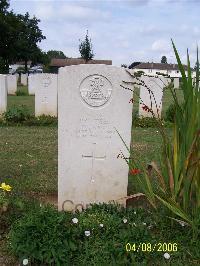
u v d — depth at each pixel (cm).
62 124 170
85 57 1515
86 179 176
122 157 173
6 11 1966
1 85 450
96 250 139
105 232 147
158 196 155
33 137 350
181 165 146
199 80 143
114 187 178
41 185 211
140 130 408
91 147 173
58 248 134
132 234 143
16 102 721
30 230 138
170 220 156
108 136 172
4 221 159
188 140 144
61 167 174
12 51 2020
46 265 135
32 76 924
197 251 143
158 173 153
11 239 143
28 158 270
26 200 185
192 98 143
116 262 133
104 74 166
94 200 178
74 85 166
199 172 146
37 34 2394
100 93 168
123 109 170
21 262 135
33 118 445
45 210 151
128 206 181
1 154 280
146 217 161
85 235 145
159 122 156
